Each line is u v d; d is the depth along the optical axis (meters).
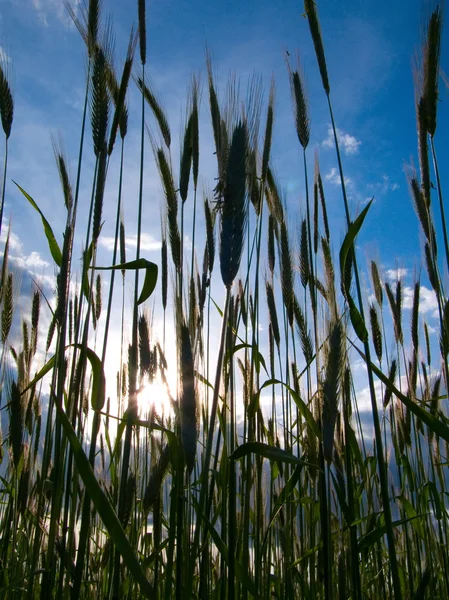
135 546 0.41
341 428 0.41
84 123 0.38
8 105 0.45
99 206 0.37
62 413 0.21
